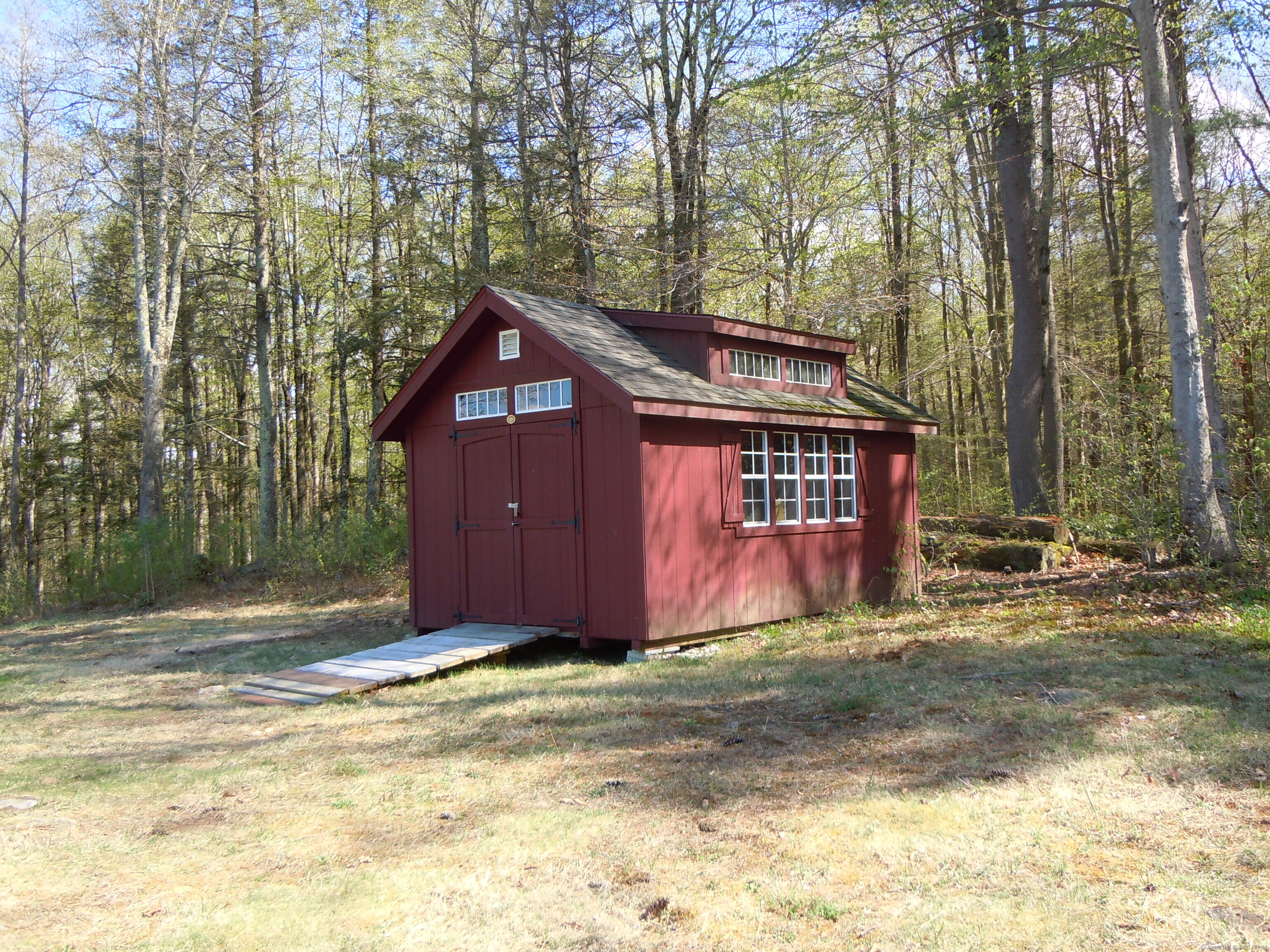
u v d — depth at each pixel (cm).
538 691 834
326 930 373
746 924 361
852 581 1279
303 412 2942
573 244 2152
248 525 2542
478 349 1141
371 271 2511
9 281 2916
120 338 3050
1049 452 1720
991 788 490
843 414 1227
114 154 2156
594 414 1010
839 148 1480
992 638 895
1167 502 1141
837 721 648
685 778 551
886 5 1316
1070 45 1307
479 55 2302
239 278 2448
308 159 2706
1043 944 326
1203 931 326
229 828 512
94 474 3025
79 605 2111
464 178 2266
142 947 362
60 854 475
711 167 2305
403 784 579
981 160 2291
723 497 1066
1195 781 476
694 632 1016
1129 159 2084
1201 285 1304
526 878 419
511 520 1102
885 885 387
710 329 1102
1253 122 1402
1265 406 1531
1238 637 789
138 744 738
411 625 1329
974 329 2597
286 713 827
